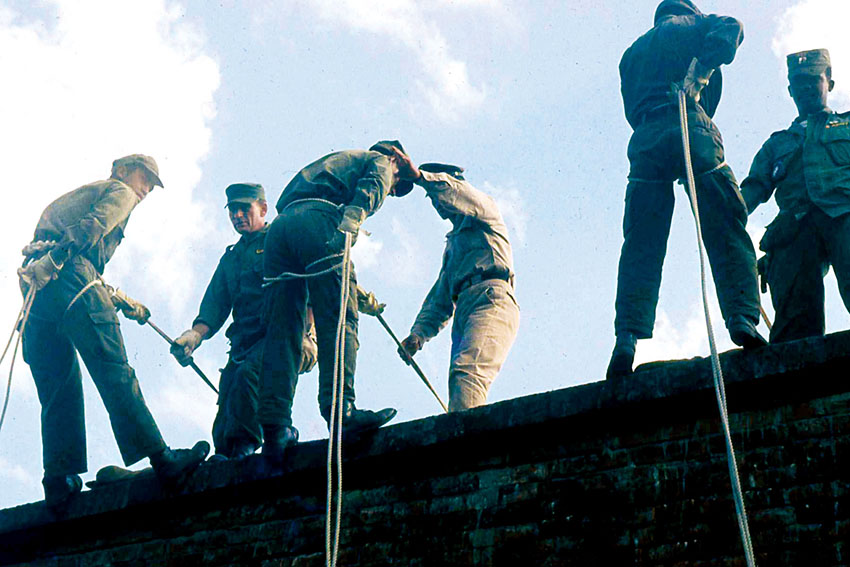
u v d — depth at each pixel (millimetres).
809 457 12148
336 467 13789
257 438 15445
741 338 12812
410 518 13375
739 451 12383
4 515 15148
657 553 12305
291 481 14031
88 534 14875
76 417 15344
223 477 14273
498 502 13078
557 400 13023
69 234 15180
